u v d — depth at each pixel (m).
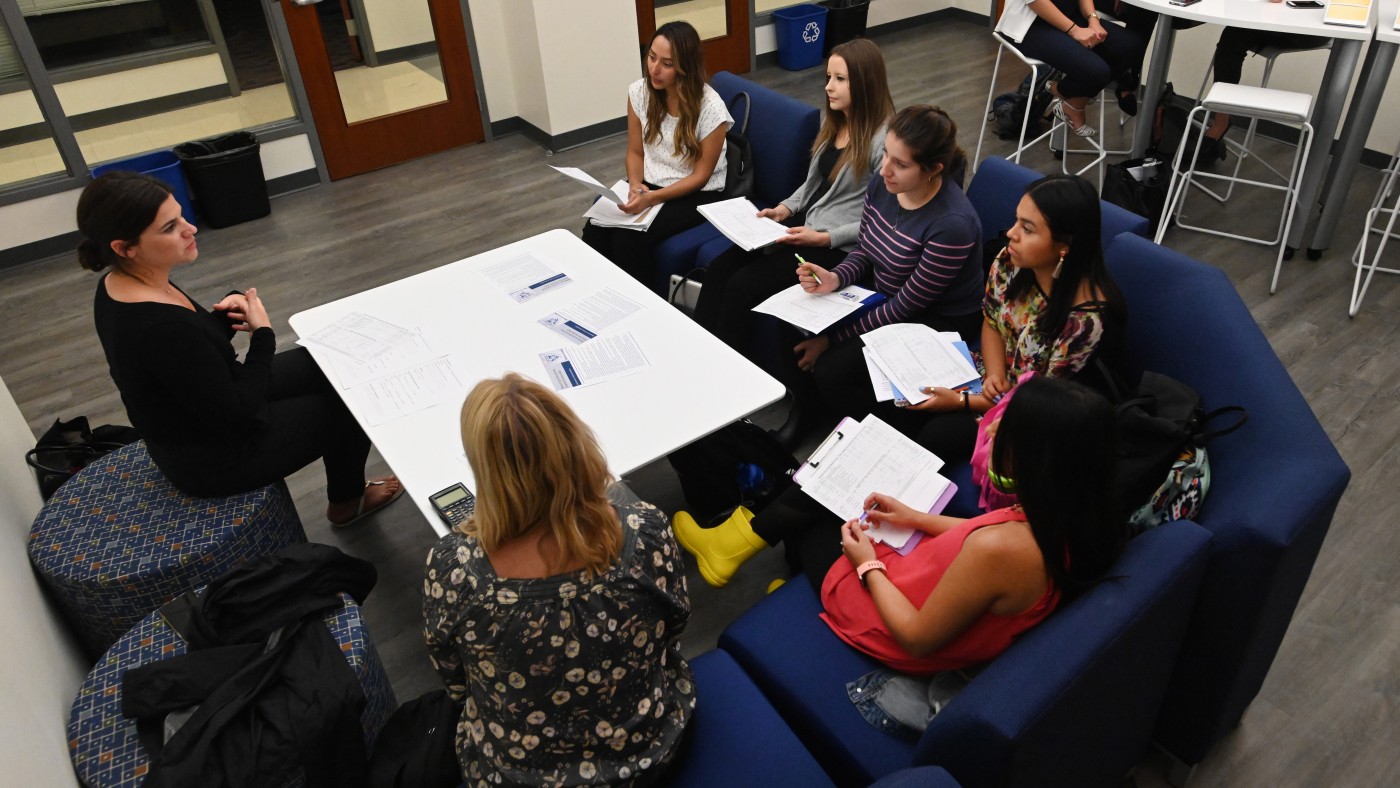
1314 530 1.55
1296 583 1.66
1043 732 1.27
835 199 3.04
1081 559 1.45
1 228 4.20
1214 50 4.85
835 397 2.69
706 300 3.17
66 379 3.47
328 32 4.79
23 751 1.46
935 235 2.51
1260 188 4.32
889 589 1.66
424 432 2.04
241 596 1.85
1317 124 3.78
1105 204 2.44
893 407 2.61
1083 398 1.38
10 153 4.21
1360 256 3.44
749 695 1.65
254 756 1.61
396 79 5.12
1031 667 1.28
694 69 3.27
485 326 2.43
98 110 4.62
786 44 6.30
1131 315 2.19
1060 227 2.00
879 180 2.72
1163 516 1.71
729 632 1.85
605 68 5.31
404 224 4.57
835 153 3.05
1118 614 1.34
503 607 1.25
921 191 2.54
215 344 2.18
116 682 1.79
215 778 1.58
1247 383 1.81
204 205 4.54
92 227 1.94
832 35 6.45
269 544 2.22
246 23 4.68
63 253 4.40
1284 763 1.95
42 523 2.14
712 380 2.15
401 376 2.23
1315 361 3.15
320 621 1.87
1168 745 1.88
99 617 2.05
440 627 1.30
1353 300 3.35
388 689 1.97
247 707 1.68
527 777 1.37
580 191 4.85
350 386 2.21
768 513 2.24
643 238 3.40
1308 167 3.54
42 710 1.66
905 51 6.53
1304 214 3.62
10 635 1.70
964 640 1.57
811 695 1.69
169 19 4.58
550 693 1.29
